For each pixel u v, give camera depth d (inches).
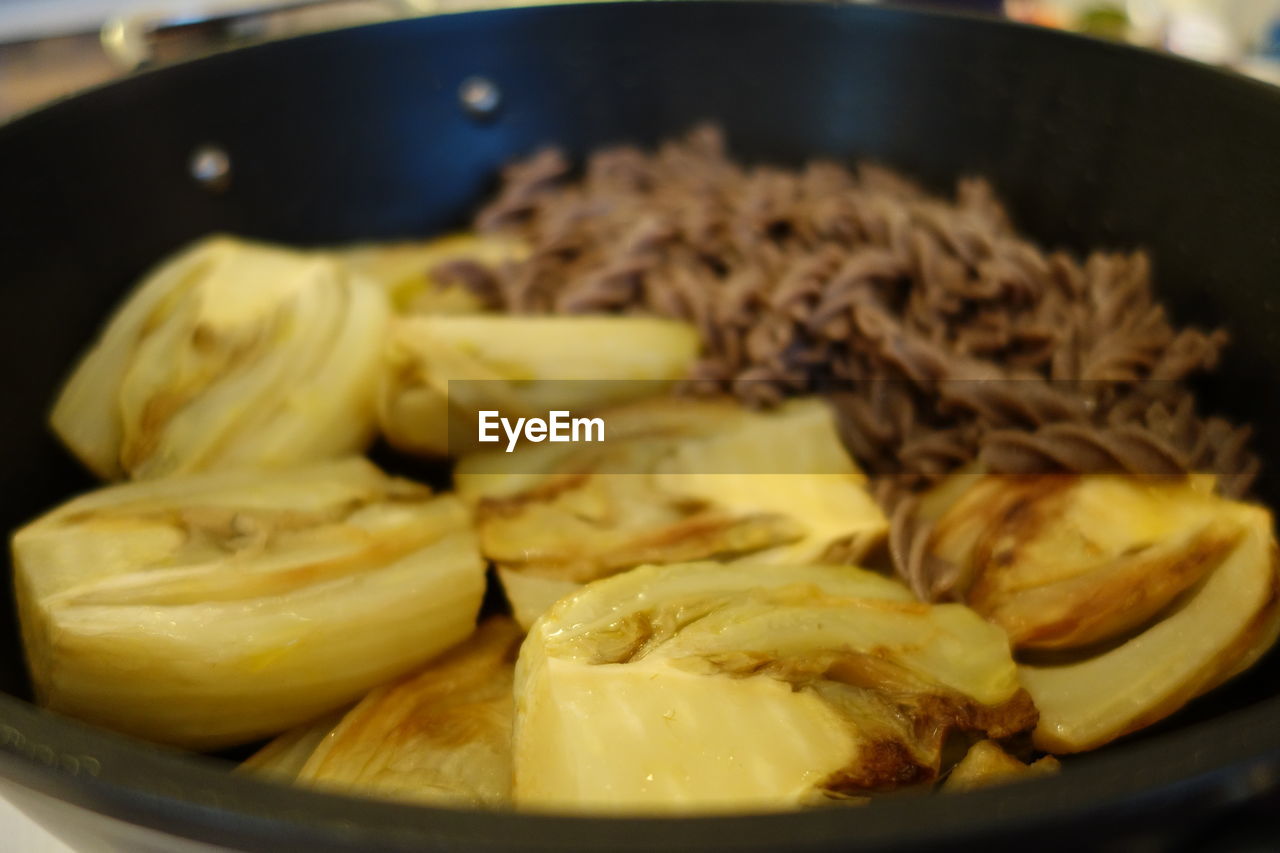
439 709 11.8
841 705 11.1
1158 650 11.7
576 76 16.6
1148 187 14.0
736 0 15.9
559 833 7.9
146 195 14.9
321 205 16.3
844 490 13.0
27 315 13.8
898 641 11.5
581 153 17.1
